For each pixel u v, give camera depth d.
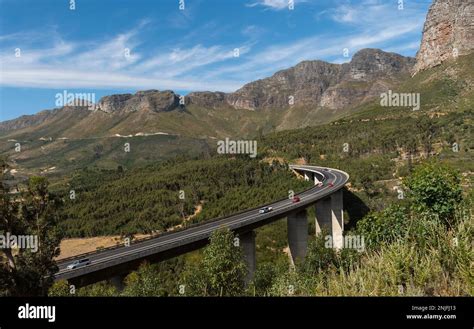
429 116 189.75
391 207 16.23
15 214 14.62
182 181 124.38
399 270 9.05
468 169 88.44
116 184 133.88
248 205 100.00
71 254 80.38
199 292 31.38
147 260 37.91
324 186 92.75
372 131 177.75
